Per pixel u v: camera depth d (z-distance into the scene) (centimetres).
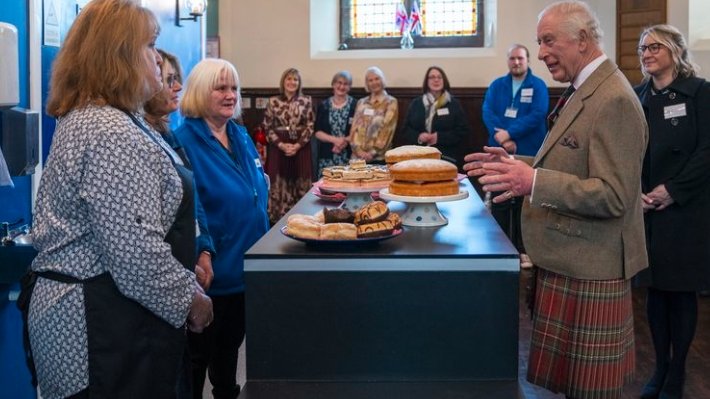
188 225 177
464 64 743
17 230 250
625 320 217
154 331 167
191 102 264
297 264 184
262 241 202
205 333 264
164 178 167
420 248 191
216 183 261
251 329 187
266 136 680
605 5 652
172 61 243
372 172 269
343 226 192
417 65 752
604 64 210
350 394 179
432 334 185
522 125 563
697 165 296
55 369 162
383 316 185
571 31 210
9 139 233
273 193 679
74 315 160
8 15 247
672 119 303
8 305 254
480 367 186
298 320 186
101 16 166
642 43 309
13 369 259
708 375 359
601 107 203
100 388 160
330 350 186
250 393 179
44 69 274
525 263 501
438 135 639
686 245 301
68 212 161
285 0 767
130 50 166
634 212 213
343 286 184
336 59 766
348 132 681
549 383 223
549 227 217
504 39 730
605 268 211
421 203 230
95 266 162
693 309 307
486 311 184
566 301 217
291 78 676
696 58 599
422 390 181
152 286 158
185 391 211
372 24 802
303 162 676
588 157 206
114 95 166
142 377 164
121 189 156
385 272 184
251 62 778
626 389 342
